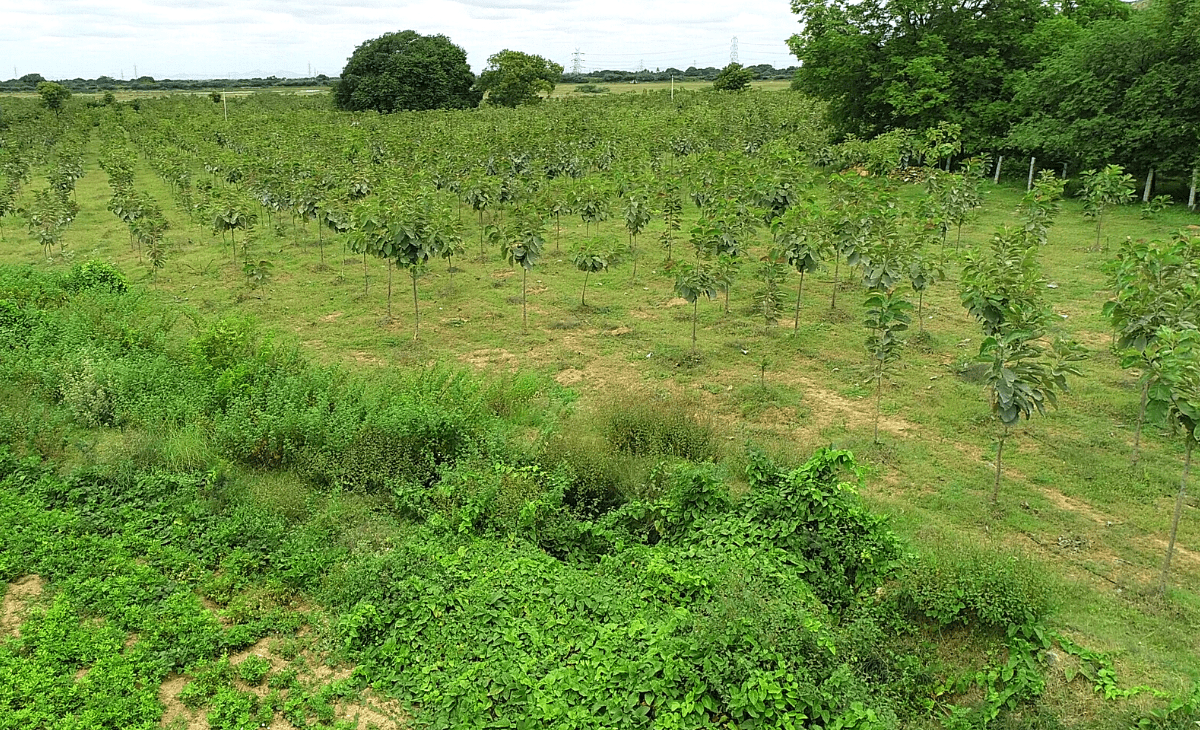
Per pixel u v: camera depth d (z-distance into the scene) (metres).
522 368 14.30
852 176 20.89
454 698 6.38
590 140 36.31
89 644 6.98
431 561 7.99
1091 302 16.42
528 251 16.19
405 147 33.62
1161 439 10.92
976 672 6.76
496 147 32.09
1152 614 7.54
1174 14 22.67
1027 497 9.61
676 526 8.68
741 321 16.41
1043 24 30.30
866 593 7.68
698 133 34.94
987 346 9.10
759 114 40.19
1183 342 7.59
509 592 7.48
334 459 10.13
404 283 19.92
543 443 10.38
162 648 7.05
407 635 7.12
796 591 7.15
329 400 11.48
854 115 34.66
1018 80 29.52
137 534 8.80
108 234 26.75
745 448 10.21
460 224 19.64
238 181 31.03
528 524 8.79
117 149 39.03
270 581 8.12
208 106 63.09
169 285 20.45
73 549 8.48
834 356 14.39
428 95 62.06
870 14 33.00
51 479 9.86
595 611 7.30
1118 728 6.06
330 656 7.07
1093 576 8.17
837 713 6.03
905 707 6.54
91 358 12.77
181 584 7.98
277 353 13.27
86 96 82.88
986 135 30.28
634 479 9.58
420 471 10.08
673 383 13.52
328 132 41.31
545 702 6.15
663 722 5.93
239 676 6.80
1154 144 23.38
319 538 8.74
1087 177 23.05
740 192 22.45
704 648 6.36
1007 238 14.24
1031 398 8.85
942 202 19.77
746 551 7.67
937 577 7.32
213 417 11.35
